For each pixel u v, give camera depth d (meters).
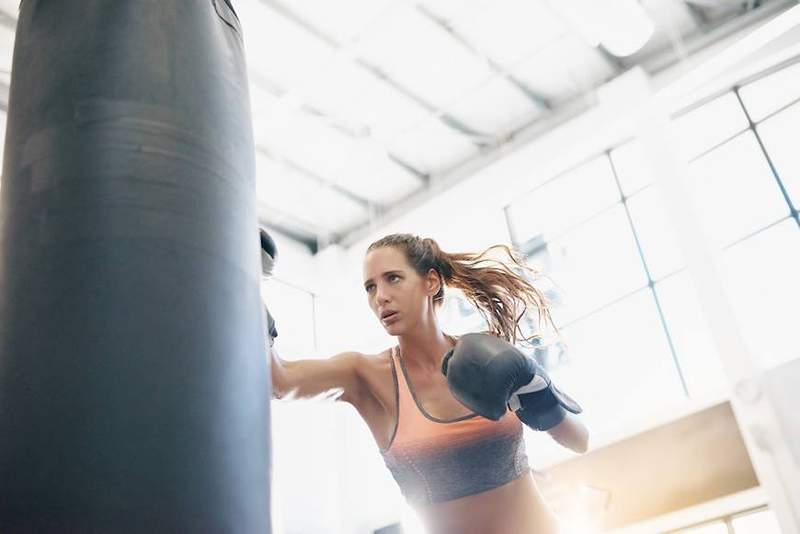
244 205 1.15
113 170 1.03
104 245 0.97
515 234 5.31
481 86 5.04
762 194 4.35
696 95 4.67
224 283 1.04
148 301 0.95
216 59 1.24
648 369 4.52
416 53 4.75
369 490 5.32
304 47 4.59
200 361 0.95
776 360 3.77
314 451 5.27
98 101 1.08
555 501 4.22
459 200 5.52
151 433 0.87
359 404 1.71
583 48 4.83
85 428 0.85
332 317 5.77
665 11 4.69
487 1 4.44
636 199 4.88
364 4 4.38
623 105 4.84
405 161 5.61
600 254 4.94
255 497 0.95
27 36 1.24
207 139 1.13
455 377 1.46
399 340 1.66
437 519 1.58
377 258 1.67
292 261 5.88
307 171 5.52
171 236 1.01
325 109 5.05
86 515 0.81
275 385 1.50
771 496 3.54
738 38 4.55
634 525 3.93
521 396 1.54
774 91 4.45
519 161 5.30
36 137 1.08
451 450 1.55
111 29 1.15
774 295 4.12
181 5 1.24
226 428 0.94
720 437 3.82
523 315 1.92
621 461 4.09
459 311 5.09
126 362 0.90
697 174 4.63
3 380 0.92
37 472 0.83
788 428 3.59
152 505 0.83
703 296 4.02
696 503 3.79
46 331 0.92
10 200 1.06
